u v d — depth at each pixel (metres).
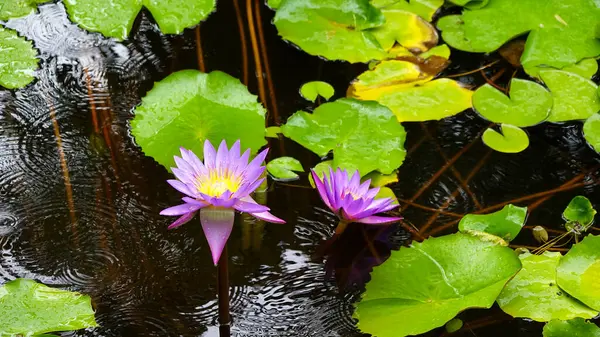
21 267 2.17
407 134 2.35
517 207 2.23
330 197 2.21
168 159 2.26
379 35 2.47
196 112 2.30
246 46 2.45
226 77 2.34
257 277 2.18
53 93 2.36
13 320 2.10
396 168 2.28
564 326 2.12
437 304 2.13
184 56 2.43
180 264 2.18
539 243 2.22
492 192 2.28
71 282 2.16
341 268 2.19
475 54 2.46
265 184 2.27
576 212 2.25
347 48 2.44
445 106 2.37
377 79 2.40
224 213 2.10
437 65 2.43
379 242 2.22
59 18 2.46
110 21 2.45
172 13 2.47
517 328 2.14
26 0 2.48
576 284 2.16
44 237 2.20
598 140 2.33
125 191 2.25
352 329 2.12
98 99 2.36
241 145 2.28
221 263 2.10
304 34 2.45
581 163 2.32
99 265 2.17
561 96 2.39
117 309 2.13
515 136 2.34
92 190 2.25
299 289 2.17
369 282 2.16
